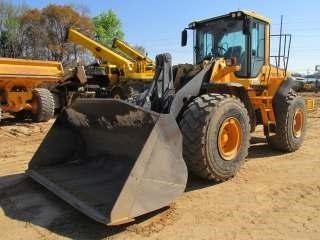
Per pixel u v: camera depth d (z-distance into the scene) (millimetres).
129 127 4754
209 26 7129
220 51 6988
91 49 14633
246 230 4086
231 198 4957
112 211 3799
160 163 4207
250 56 6734
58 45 43406
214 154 5219
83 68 13508
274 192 5195
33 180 5562
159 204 4168
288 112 7191
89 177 5109
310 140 8781
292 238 3916
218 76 5914
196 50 7305
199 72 5660
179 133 4387
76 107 5348
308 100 9133
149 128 4426
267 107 7160
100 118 5145
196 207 4656
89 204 4242
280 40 7438
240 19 6723
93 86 14445
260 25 7051
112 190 4590
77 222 4281
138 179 4012
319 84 34781
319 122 11898
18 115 12156
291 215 4465
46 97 11516
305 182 5629
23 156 7336
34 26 43719
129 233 4020
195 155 5105
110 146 5285
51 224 4250
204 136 5086
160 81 5383
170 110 5176
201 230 4078
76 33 14648
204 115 5094
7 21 43500
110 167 5215
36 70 11109
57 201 4852
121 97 14102
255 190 5258
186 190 5211
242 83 6609
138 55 14656
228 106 5332
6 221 4355
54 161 5719
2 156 7336
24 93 11320
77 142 5844
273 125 7297
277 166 6484
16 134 9617
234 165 5508
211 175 5277
